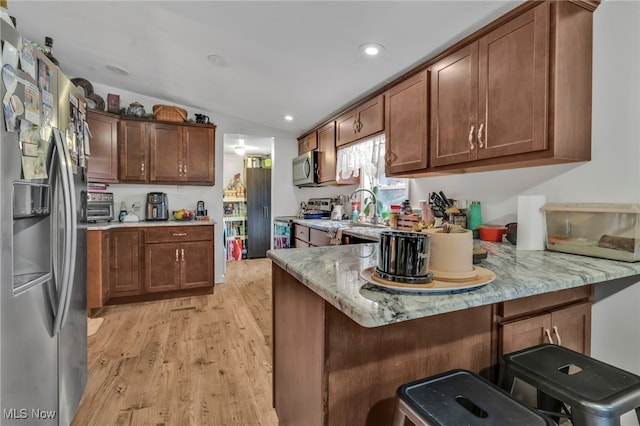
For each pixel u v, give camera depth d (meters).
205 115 4.10
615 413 0.85
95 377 1.97
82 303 1.67
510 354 1.11
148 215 3.74
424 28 1.76
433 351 1.18
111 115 3.35
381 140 2.91
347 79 2.59
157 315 3.03
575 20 1.43
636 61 1.37
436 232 0.98
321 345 1.04
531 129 1.46
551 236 1.56
